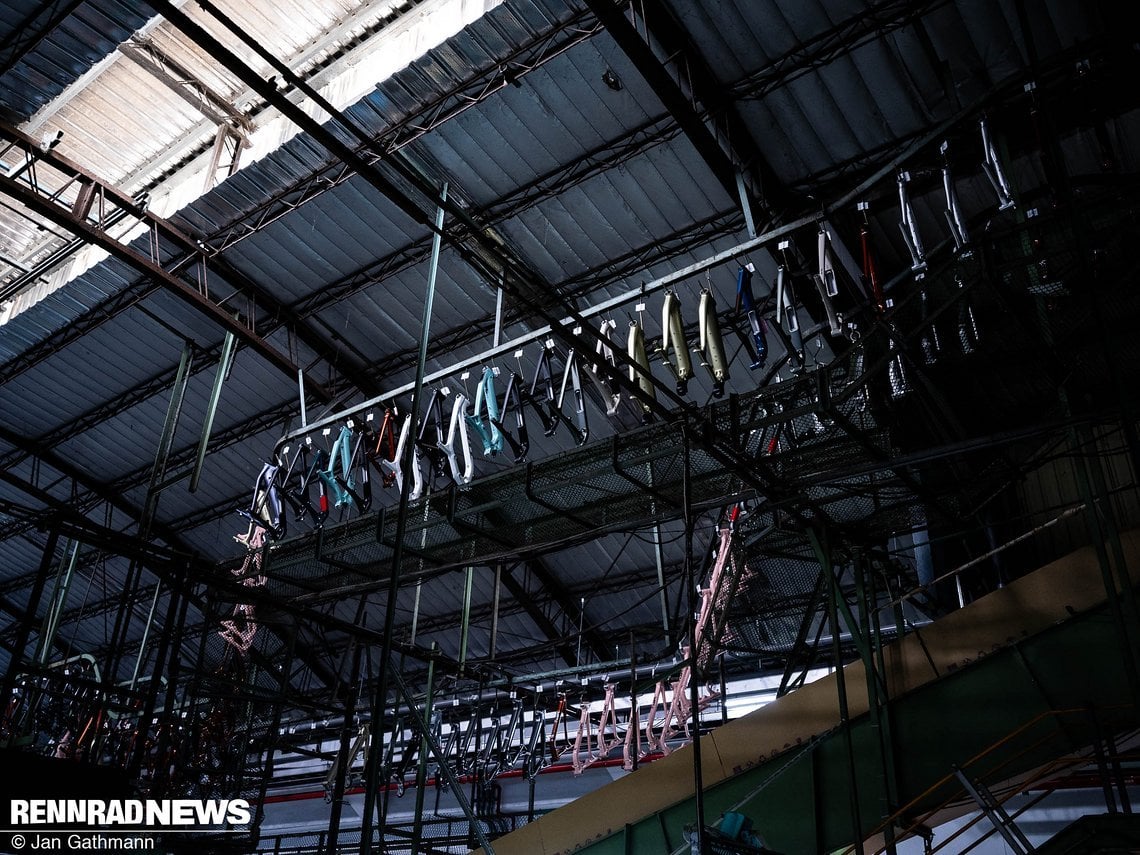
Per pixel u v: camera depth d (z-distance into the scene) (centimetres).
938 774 981
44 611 3222
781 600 1427
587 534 1202
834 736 1061
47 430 2661
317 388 2247
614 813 1203
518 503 1172
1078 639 945
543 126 1628
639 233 1750
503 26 1509
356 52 1784
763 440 1026
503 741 2191
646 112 1572
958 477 1054
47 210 1750
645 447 1079
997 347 886
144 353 2333
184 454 2598
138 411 2522
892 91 1420
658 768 1191
